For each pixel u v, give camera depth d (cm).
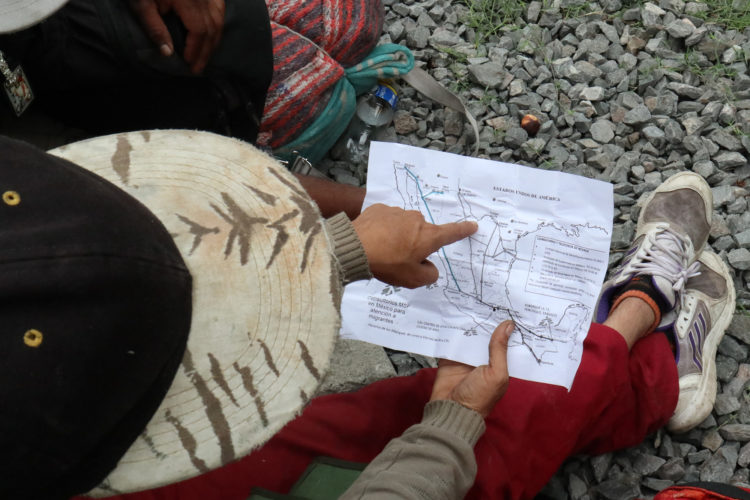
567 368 133
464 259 139
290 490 138
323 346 95
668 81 210
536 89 211
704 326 175
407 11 222
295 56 181
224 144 99
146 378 82
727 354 180
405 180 141
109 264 76
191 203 96
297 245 95
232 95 158
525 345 134
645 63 211
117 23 140
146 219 85
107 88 151
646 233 182
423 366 181
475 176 140
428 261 122
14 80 138
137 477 91
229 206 96
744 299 186
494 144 205
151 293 80
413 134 208
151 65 146
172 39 147
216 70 152
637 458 170
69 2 139
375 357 179
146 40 143
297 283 95
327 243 96
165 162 98
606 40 213
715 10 215
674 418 168
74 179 79
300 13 186
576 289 137
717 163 199
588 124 205
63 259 73
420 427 126
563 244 138
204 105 159
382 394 152
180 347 87
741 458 167
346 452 145
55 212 75
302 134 187
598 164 200
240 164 98
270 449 143
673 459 168
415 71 205
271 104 181
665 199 188
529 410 142
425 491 116
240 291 93
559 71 212
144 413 86
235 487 137
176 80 153
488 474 138
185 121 162
